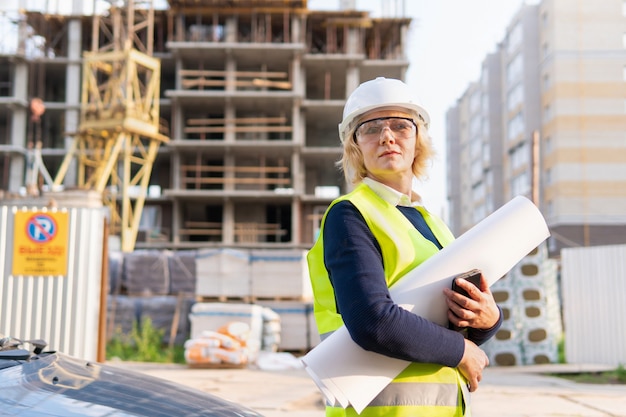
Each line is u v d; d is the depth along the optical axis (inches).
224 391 306.5
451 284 65.0
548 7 2046.0
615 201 1926.7
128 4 1382.9
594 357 448.5
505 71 2399.1
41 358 91.0
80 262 310.2
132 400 80.8
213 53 1573.6
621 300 438.0
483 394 302.2
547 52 2058.3
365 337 58.9
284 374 393.4
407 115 74.0
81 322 306.3
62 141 1720.0
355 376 61.6
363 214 67.3
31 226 310.0
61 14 1640.0
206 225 1573.6
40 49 1676.9
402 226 69.5
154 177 1743.4
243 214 1598.2
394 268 66.4
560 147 1958.7
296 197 1531.7
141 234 1418.6
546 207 2037.4
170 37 1631.4
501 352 428.1
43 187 1095.0
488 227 69.3
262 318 479.5
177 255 597.9
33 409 69.7
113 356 487.8
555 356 437.4
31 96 1638.8
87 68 1261.1
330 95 1850.4
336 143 1798.7
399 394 62.9
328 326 68.0
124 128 1198.9
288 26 1662.2
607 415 246.5
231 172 1556.3
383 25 1684.3
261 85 1569.9
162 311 564.1
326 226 67.9
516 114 2257.6
